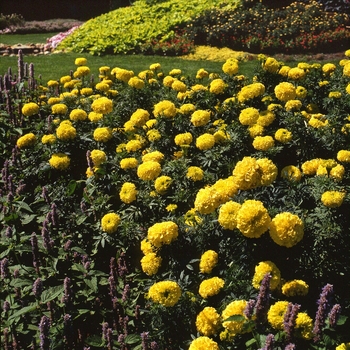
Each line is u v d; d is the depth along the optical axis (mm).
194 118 4703
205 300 3229
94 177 4379
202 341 2754
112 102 5441
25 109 5285
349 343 2750
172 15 15297
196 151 4723
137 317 3344
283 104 5070
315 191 3654
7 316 3197
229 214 3217
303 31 13148
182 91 5617
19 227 4188
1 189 4590
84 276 3572
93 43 14125
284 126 4770
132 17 15477
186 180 4156
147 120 5035
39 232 4320
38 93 6191
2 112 5551
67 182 4711
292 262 3361
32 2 24125
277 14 14125
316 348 2803
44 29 20172
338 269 3445
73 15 24281
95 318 3562
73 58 13156
